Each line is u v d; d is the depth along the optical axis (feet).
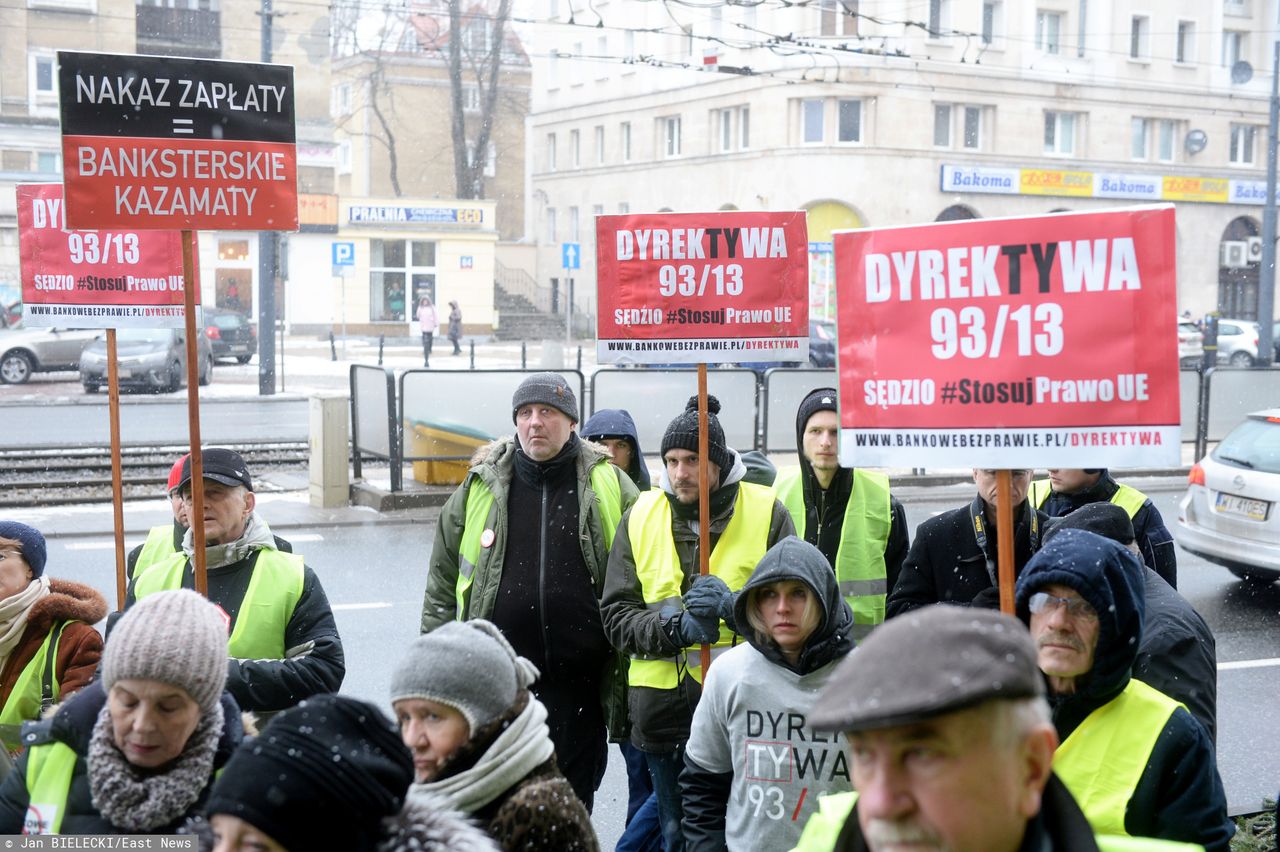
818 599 11.73
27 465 50.88
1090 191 145.89
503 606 16.89
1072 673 9.57
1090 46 144.56
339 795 7.03
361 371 49.42
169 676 8.90
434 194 196.03
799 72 134.41
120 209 15.48
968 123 139.85
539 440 17.04
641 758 18.02
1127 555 9.82
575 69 174.81
